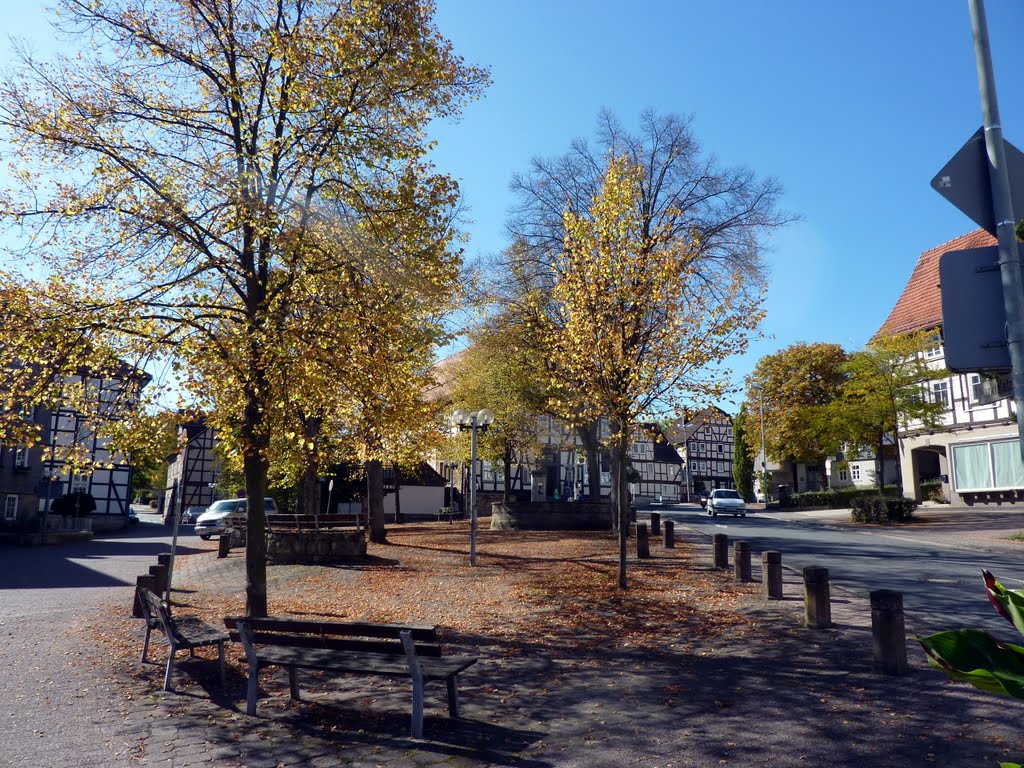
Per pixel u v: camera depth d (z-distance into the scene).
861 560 16.56
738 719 6.03
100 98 10.00
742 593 12.18
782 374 50.69
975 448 33.50
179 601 13.59
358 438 13.91
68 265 9.77
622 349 13.52
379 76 10.34
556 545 21.52
